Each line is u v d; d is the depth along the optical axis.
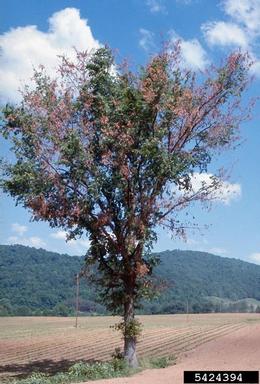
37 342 57.72
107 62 28.48
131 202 27.70
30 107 27.80
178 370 25.50
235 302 183.75
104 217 27.27
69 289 155.12
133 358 27.64
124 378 23.14
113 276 28.33
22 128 27.66
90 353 45.66
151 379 22.16
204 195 28.58
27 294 153.75
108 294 28.53
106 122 27.03
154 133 27.45
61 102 27.91
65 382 23.19
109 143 27.19
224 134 28.67
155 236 27.73
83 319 113.56
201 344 48.47
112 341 57.78
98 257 28.34
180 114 27.41
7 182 27.22
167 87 27.61
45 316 130.25
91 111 28.36
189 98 27.75
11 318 119.44
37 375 25.06
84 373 24.83
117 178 26.98
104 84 28.42
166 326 79.62
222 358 32.53
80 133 27.56
